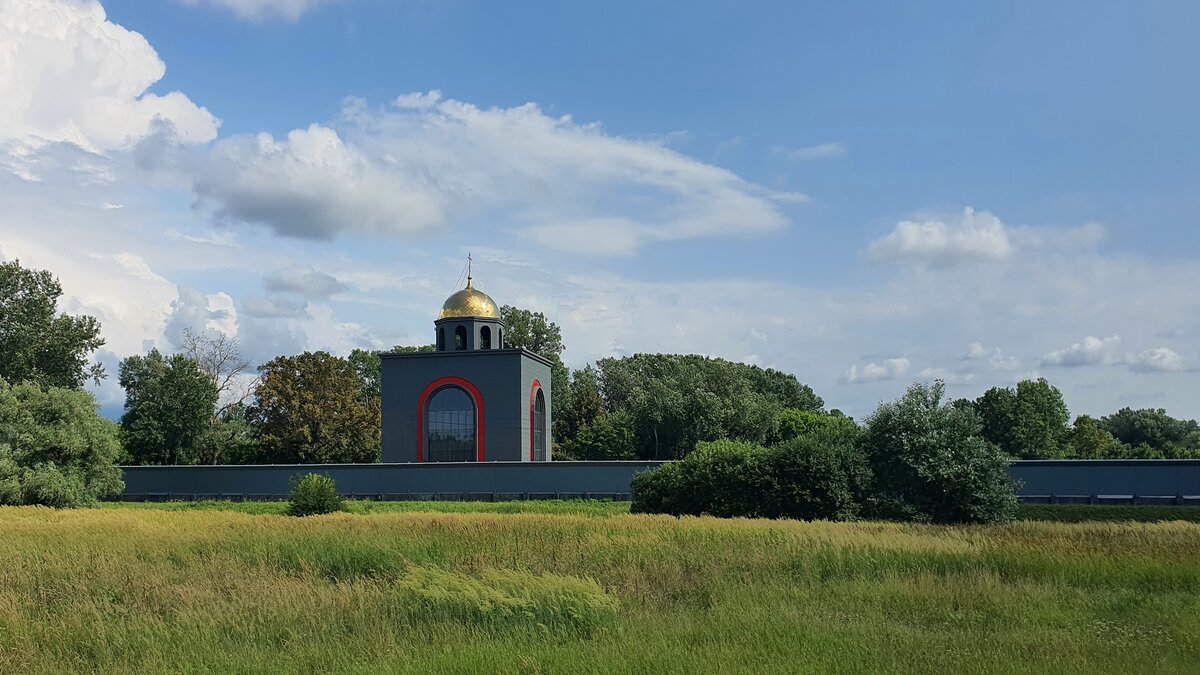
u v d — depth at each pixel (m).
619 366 108.38
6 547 20.59
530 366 65.31
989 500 33.28
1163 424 125.81
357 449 78.62
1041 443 89.75
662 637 11.41
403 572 16.92
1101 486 42.12
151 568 17.23
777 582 16.05
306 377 78.06
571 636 11.98
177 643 11.88
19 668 10.89
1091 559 17.98
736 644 11.12
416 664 10.40
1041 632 12.10
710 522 27.81
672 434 82.88
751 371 108.38
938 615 13.57
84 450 44.19
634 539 21.77
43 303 66.31
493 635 12.15
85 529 25.86
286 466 54.44
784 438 84.50
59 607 13.88
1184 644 11.31
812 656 10.59
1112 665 10.25
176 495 55.47
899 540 21.36
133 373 84.38
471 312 67.56
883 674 9.87
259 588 14.87
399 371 64.00
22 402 43.44
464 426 62.91
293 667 10.59
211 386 76.56
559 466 50.53
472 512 39.97
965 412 34.91
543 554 19.27
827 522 29.14
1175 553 19.02
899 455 34.28
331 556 18.36
